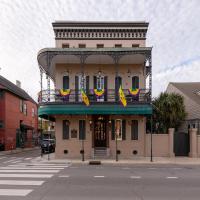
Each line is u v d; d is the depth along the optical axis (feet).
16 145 153.07
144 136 88.58
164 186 40.01
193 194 34.96
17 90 163.43
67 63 92.32
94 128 89.15
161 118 113.70
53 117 96.84
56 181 43.06
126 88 91.45
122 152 87.71
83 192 35.53
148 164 72.28
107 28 93.86
